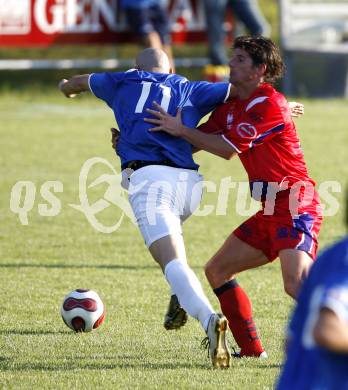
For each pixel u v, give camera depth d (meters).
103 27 73.88
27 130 63.12
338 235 36.47
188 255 33.31
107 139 60.31
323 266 12.02
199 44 77.06
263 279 29.86
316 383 11.84
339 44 77.75
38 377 19.59
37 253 33.38
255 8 73.62
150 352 21.75
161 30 72.19
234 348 22.41
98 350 21.89
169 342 22.67
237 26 77.94
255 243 20.81
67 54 85.56
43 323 24.44
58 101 75.12
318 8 77.06
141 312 25.73
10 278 29.64
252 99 20.72
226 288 21.41
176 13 75.69
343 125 65.50
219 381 19.36
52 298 27.19
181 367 20.45
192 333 23.61
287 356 12.50
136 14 71.00
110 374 19.83
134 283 29.20
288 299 27.20
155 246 20.17
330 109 72.31
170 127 20.80
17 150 55.75
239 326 21.41
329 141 59.03
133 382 19.25
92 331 23.67
